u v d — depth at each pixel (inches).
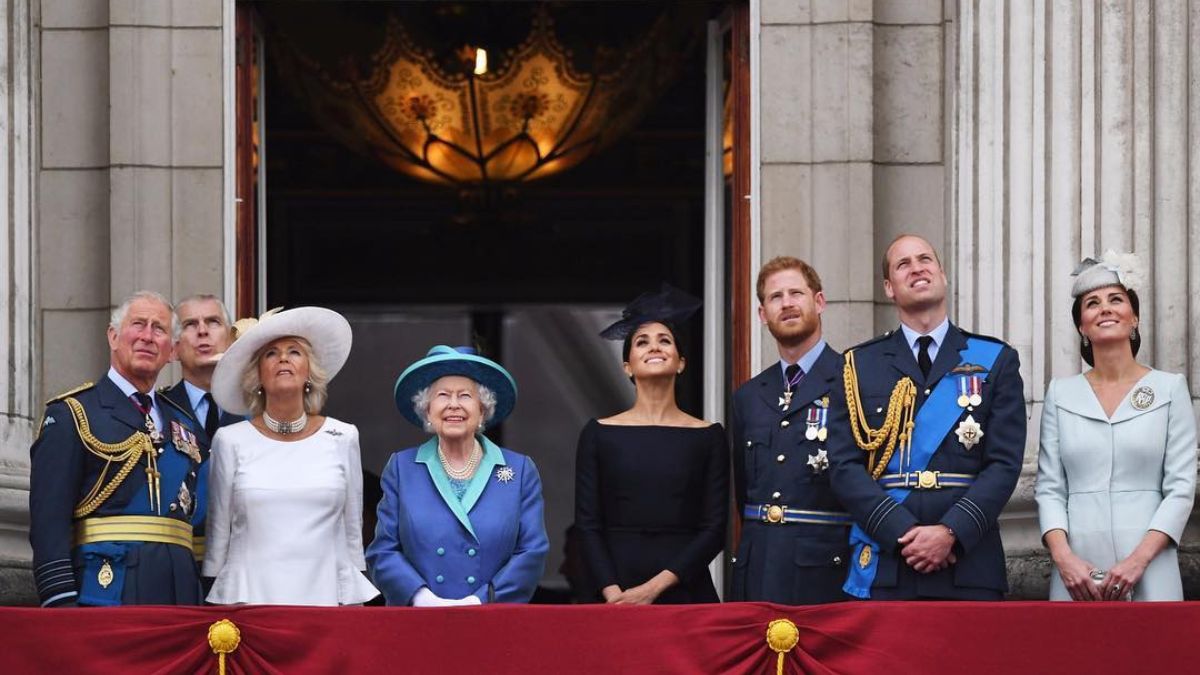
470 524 1328.7
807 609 1216.8
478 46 2165.4
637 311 1439.5
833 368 1382.9
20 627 1194.6
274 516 1289.4
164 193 1647.4
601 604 1277.1
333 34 2144.4
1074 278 1492.4
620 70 2190.0
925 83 1681.8
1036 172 1588.3
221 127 1656.0
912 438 1302.9
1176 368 1508.4
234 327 1440.7
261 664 1203.2
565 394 2655.0
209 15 1662.2
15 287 1594.5
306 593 1282.0
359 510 1326.3
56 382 1646.2
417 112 2192.4
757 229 1667.1
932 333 1333.7
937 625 1209.4
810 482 1353.3
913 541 1264.8
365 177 2519.7
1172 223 1528.1
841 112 1663.4
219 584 1286.9
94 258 1657.2
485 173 2256.4
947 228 1670.8
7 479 1530.5
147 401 1294.3
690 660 1210.0
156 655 1198.9
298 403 1311.5
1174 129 1537.9
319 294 2554.1
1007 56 1617.9
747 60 1700.3
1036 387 1566.2
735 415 1403.8
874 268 1659.7
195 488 1299.2
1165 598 1306.6
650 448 1400.1
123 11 1654.8
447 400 1339.8
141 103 1652.3
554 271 2564.0
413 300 2564.0
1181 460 1320.1
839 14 1668.3
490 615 1211.2
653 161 2507.4
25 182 1620.3
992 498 1273.4
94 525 1261.1
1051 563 1492.4
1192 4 1549.0
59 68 1668.3
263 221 1752.0
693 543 1381.6
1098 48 1567.4
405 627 1208.8
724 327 1765.5
